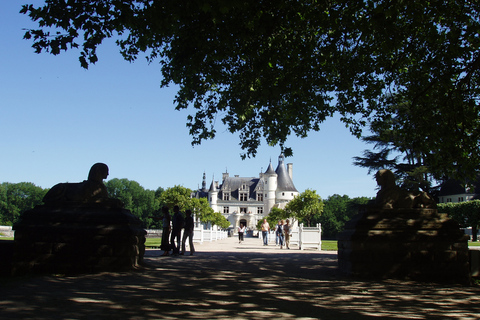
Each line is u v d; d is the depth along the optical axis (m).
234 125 15.16
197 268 11.03
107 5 9.23
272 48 10.79
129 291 7.03
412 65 14.02
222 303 6.23
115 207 9.82
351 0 10.16
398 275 9.62
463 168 11.85
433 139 12.48
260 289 7.71
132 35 13.36
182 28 11.21
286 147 14.70
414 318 5.54
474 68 11.24
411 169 38.19
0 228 49.91
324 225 124.81
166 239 15.95
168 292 7.07
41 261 9.21
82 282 7.89
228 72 13.65
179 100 15.18
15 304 5.64
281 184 125.62
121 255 9.39
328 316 5.52
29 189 120.25
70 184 10.01
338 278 9.57
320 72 12.68
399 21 12.02
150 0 9.67
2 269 9.27
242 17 9.92
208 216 94.06
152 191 136.62
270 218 81.31
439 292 7.97
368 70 13.87
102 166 10.16
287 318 5.32
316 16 9.92
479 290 8.39
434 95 12.54
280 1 9.30
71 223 9.42
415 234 9.74
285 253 19.56
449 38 10.50
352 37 12.87
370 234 9.77
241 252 19.53
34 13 8.95
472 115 11.45
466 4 11.34
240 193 136.62
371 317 5.51
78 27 9.08
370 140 40.22
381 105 15.38
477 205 40.25
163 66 14.52
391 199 10.27
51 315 5.07
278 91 12.20
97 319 4.96
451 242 9.73
